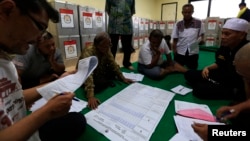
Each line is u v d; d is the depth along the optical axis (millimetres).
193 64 2551
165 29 5578
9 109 428
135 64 2852
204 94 1368
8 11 339
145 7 6355
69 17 2770
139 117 1042
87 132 911
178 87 1641
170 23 5449
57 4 2559
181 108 1154
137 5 5879
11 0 333
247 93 813
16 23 358
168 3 6648
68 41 2834
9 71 443
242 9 4219
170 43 3059
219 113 896
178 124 953
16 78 475
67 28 2779
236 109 816
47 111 414
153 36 1923
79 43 3049
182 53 2557
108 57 1707
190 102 1312
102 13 3406
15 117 454
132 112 1096
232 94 1333
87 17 3078
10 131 355
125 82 1752
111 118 1027
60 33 2689
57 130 785
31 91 599
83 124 896
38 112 406
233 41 1298
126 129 923
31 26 378
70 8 2766
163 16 6930
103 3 4363
